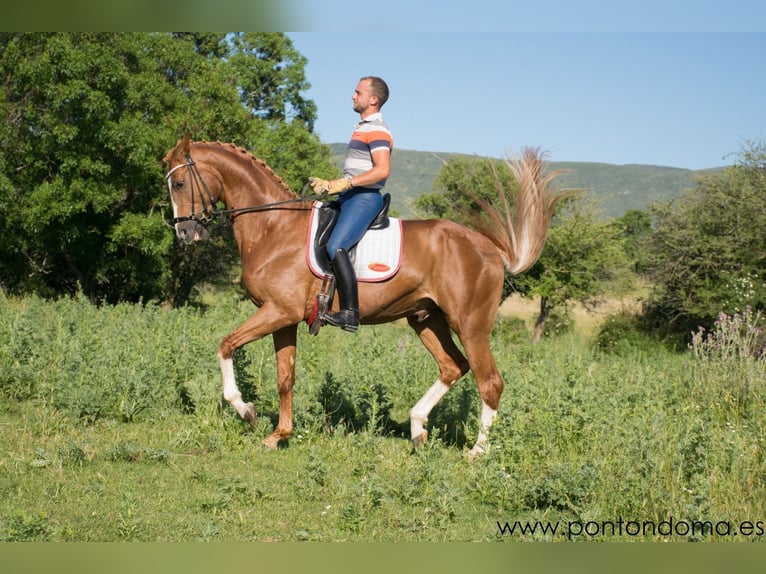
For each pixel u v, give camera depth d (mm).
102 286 29062
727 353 9875
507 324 32500
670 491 5504
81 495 5363
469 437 7191
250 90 38031
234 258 32344
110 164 22359
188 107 24312
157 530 4840
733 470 5805
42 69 20109
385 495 5496
